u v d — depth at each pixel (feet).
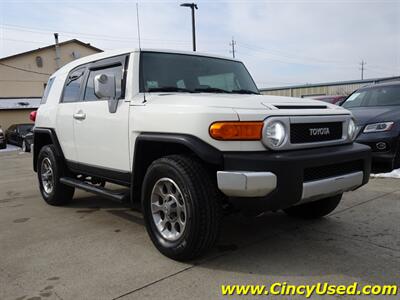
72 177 16.44
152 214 11.07
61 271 9.97
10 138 69.77
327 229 12.83
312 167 9.70
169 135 10.30
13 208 17.11
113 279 9.43
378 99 23.90
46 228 13.79
